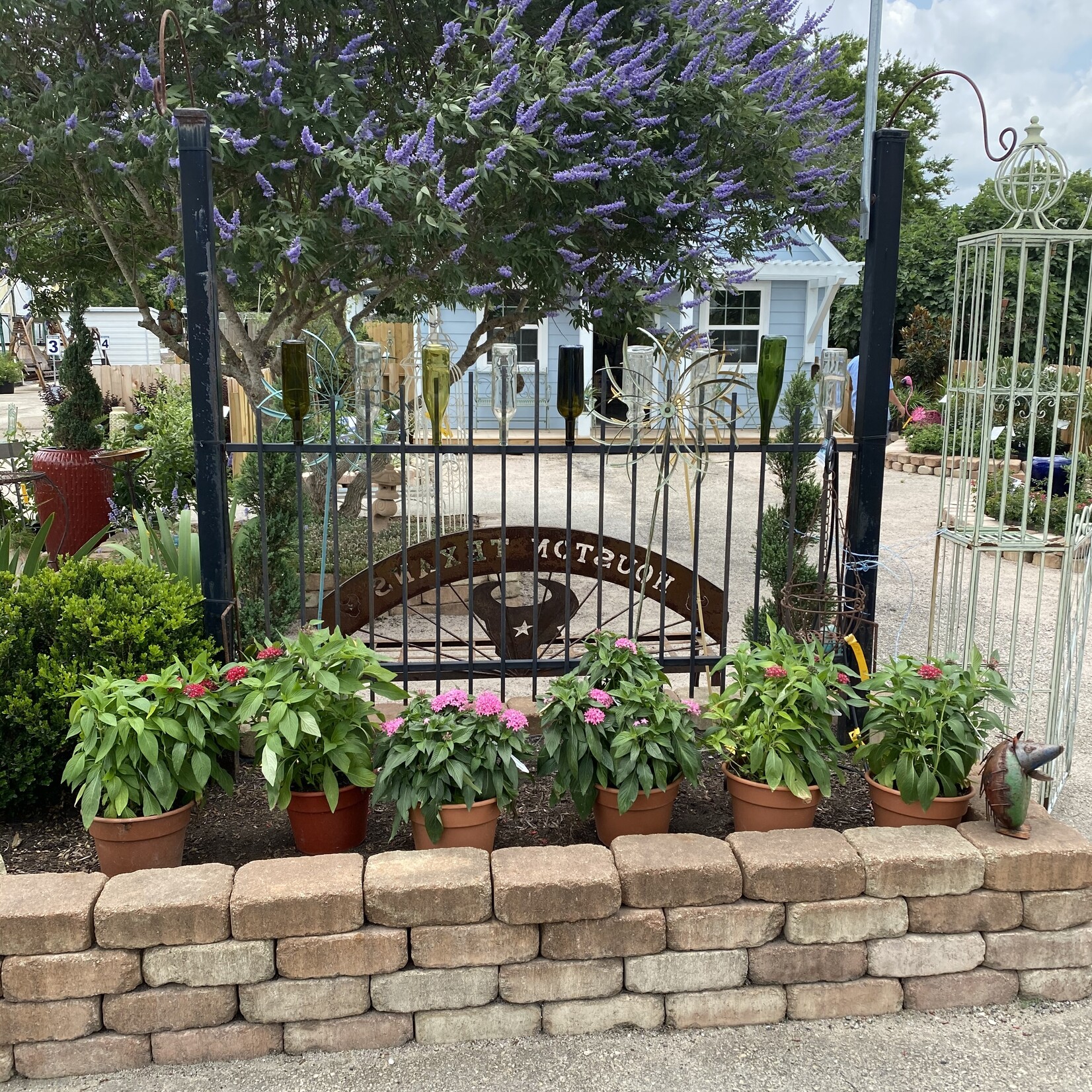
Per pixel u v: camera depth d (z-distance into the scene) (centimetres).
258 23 507
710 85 506
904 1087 201
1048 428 985
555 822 275
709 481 1127
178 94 446
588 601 608
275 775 224
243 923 206
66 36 489
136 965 205
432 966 212
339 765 239
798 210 584
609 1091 199
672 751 249
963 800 251
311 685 244
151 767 234
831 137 580
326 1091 200
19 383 2625
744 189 565
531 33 529
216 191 511
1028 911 228
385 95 553
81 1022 205
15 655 284
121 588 305
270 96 454
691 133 532
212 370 290
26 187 562
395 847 261
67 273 711
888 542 800
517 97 474
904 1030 221
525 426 1484
